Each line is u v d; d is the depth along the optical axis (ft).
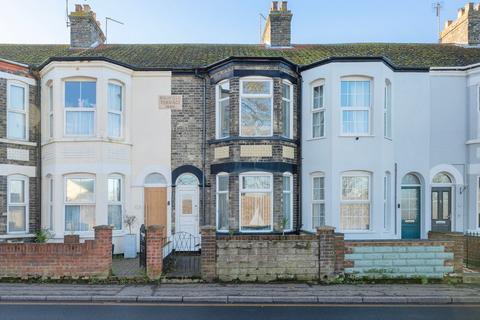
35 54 54.39
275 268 33.53
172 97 47.96
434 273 34.01
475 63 48.65
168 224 47.21
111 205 46.14
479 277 33.88
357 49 58.13
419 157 47.73
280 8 59.36
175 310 26.61
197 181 47.83
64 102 44.88
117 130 46.73
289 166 45.96
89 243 33.37
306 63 50.42
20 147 45.80
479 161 47.14
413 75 48.01
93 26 58.80
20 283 32.55
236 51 56.85
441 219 48.80
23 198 46.29
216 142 46.39
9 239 44.45
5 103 44.78
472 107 47.91
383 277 33.73
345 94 44.65
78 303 28.27
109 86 45.93
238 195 44.27
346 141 43.98
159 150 47.75
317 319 24.68
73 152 44.37
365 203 44.27
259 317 25.08
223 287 31.63
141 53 55.31
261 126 44.83
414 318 25.03
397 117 47.67
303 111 47.29
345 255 33.86
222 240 33.50
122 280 33.14
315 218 46.32
